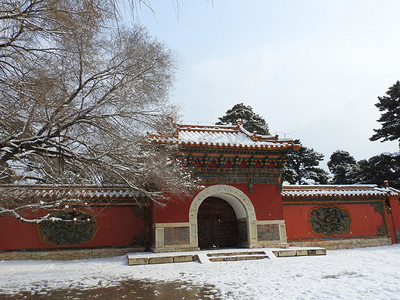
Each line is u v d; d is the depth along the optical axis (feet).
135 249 63.26
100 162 37.86
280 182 66.54
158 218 59.11
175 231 59.21
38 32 24.57
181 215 60.23
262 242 62.44
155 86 40.16
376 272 36.22
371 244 72.43
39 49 27.27
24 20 21.93
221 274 40.57
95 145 37.60
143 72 38.34
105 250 61.72
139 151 42.11
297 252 57.41
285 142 65.41
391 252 55.83
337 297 26.43
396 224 75.31
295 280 34.65
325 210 72.64
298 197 71.10
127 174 41.86
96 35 27.40
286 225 69.56
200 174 63.21
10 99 28.45
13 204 56.54
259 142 66.74
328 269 40.60
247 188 65.00
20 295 31.78
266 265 47.09
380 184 126.41
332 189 75.36
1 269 48.75
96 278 40.45
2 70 26.61
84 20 15.33
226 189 63.77
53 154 35.53
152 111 40.55
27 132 32.53
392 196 75.82
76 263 54.13
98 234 62.28
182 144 59.06
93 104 35.60
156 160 44.68
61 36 25.34
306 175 163.43
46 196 57.62
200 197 62.18
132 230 64.23
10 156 32.68
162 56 40.40
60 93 31.35
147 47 39.11
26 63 27.20
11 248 57.47
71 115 32.78
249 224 62.95
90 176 40.47
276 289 30.63
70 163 39.22
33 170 39.81
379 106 125.80
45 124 31.35
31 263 53.62
